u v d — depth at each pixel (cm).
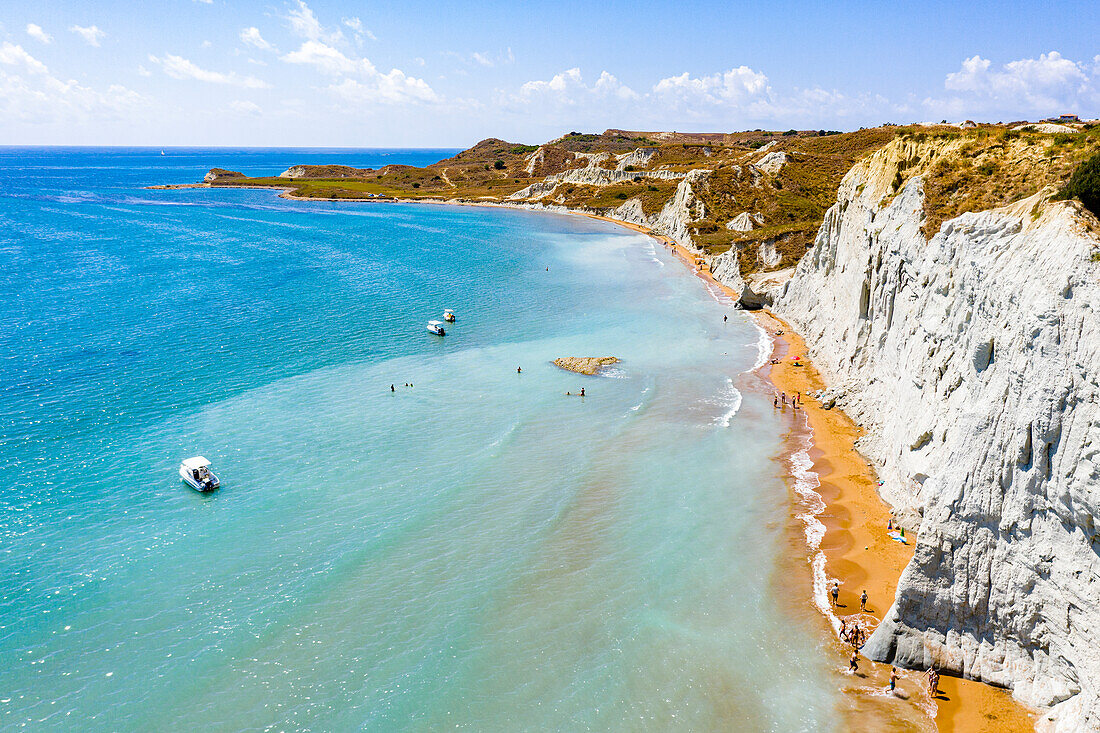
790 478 4459
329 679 2819
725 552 3697
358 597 3309
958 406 3422
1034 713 2544
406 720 2623
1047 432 2520
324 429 5153
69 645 2991
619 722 2631
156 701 2709
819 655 2980
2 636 3034
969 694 2692
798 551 3697
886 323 4938
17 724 2600
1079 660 2419
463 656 2945
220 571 3494
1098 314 2423
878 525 3891
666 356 6988
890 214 5009
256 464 4597
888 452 4362
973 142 4581
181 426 5144
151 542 3728
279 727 2591
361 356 6862
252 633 3066
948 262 3828
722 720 2647
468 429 5194
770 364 6700
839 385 5712
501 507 4122
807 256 8081
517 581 3444
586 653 2981
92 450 4734
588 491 4316
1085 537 2403
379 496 4225
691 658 2958
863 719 2631
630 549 3725
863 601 3294
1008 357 2805
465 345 7319
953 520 2777
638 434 5138
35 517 3928
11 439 4838
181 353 6731
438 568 3538
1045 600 2547
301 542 3747
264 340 7262
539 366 6669
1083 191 2911
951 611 2806
